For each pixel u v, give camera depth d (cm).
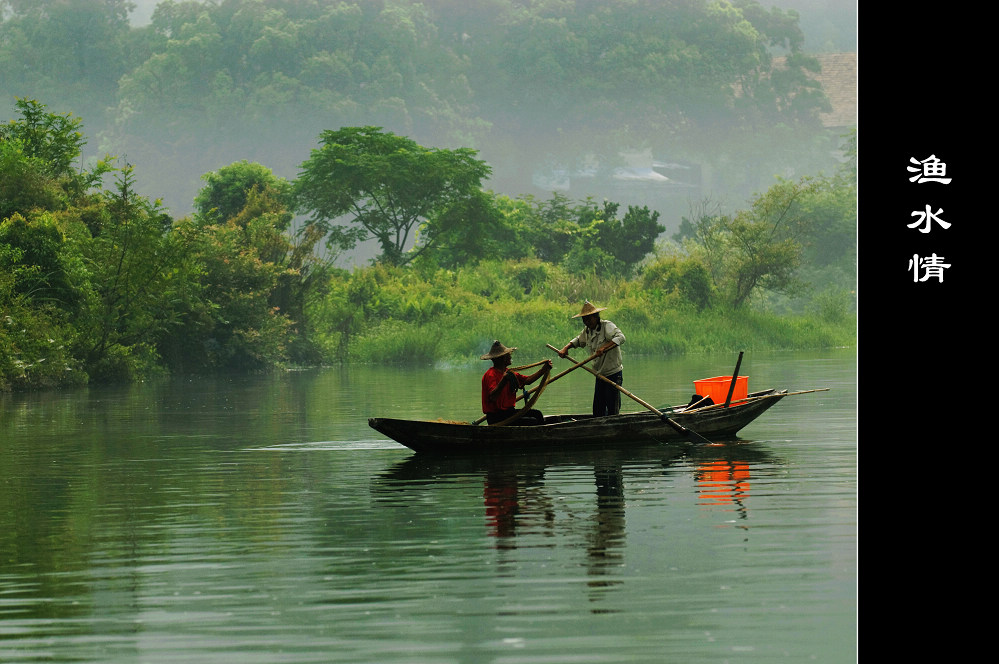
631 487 2639
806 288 14800
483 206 12925
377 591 1730
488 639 1491
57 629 1558
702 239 14175
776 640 1478
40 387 6612
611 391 3406
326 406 5116
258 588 1759
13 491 2722
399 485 2722
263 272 8775
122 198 8194
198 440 3784
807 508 2348
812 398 5138
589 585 1745
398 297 10612
